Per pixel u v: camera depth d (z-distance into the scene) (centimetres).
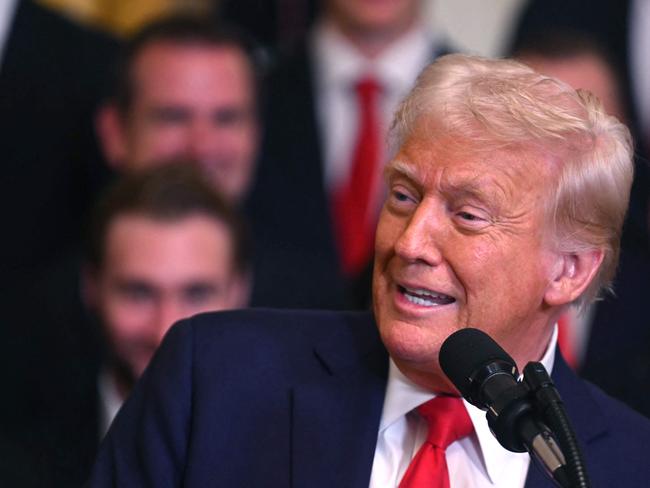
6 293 913
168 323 847
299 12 1255
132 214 846
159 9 1266
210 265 852
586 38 1096
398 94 1138
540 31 1176
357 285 974
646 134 1216
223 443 537
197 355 557
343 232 1095
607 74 1077
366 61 1141
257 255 945
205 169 1061
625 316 962
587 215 520
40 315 905
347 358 558
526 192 506
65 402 874
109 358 865
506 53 1251
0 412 870
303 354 560
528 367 435
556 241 518
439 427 531
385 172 523
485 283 507
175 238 847
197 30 1078
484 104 505
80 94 1140
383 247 520
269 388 549
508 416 429
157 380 557
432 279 507
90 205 1127
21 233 1118
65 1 1250
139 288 849
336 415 540
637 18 1243
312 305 938
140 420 555
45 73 1138
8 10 1144
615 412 552
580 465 408
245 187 1088
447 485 520
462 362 452
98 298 858
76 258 939
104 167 1123
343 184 1109
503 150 504
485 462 534
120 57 1080
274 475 530
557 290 527
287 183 1105
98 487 550
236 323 569
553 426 419
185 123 1063
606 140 519
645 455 538
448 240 507
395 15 1138
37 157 1123
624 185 525
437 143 507
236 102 1070
